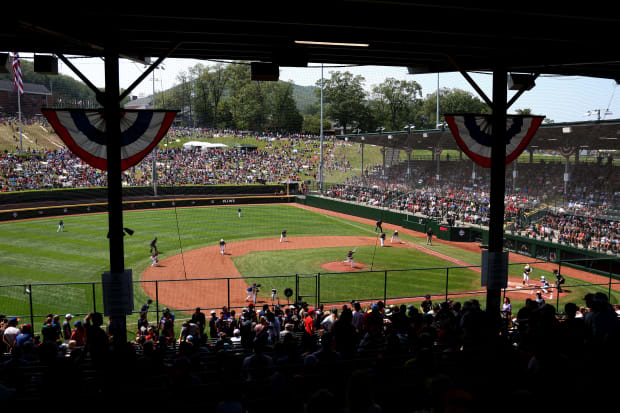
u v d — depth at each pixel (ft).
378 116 351.67
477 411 16.39
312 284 85.56
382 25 26.30
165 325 47.70
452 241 134.00
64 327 50.08
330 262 104.53
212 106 347.56
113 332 32.35
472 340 26.45
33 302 71.77
